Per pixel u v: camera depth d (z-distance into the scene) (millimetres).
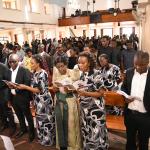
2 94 3928
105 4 21734
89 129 2842
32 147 3555
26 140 3789
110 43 6332
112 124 3285
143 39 6594
